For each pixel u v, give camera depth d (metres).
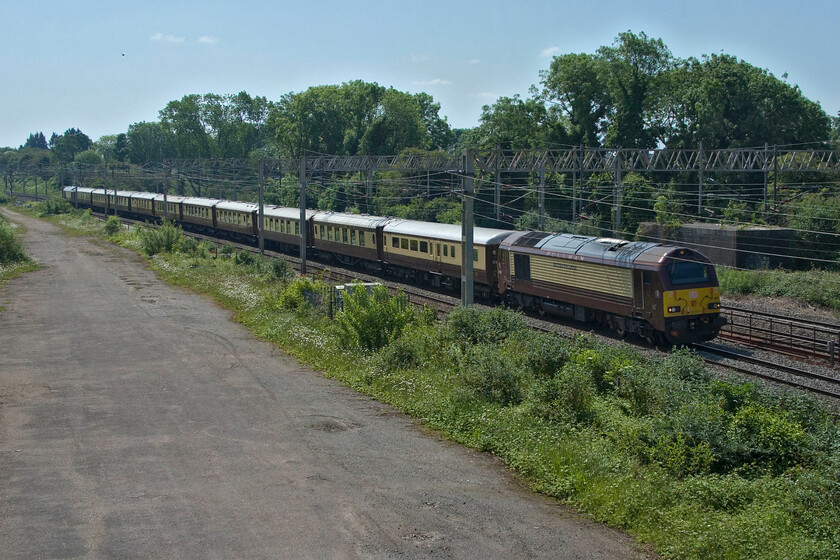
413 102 88.25
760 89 64.00
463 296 26.14
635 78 65.56
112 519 10.29
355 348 21.98
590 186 61.62
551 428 14.48
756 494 11.45
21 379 18.94
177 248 52.50
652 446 13.42
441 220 63.31
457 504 11.20
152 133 140.12
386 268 43.38
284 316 27.42
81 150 179.25
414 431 15.21
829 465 12.22
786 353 24.11
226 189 95.50
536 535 10.19
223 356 22.11
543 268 29.02
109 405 16.58
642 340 25.47
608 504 11.09
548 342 19.36
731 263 43.47
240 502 11.01
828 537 10.03
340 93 89.62
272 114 97.62
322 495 11.38
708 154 63.03
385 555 9.40
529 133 70.75
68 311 30.12
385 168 49.09
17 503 10.82
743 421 13.77
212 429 14.84
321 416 16.02
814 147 64.25
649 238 49.31
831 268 42.91
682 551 9.62
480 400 16.52
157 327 26.73
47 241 63.59
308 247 51.66
